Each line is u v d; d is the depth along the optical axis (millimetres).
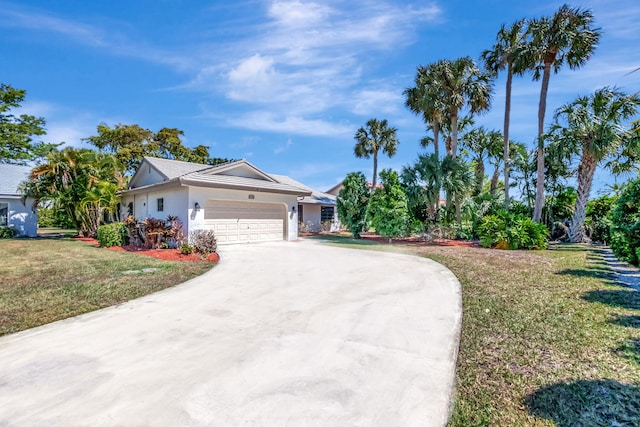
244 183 14430
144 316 4727
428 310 5043
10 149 26797
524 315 4703
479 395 2738
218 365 3234
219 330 4188
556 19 14750
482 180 23484
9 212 17656
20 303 5258
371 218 16609
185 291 6160
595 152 14031
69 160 16297
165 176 14688
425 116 19969
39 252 10969
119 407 2551
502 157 22125
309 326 4344
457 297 5777
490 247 13859
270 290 6277
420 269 8523
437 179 16297
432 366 3242
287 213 16562
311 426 2338
